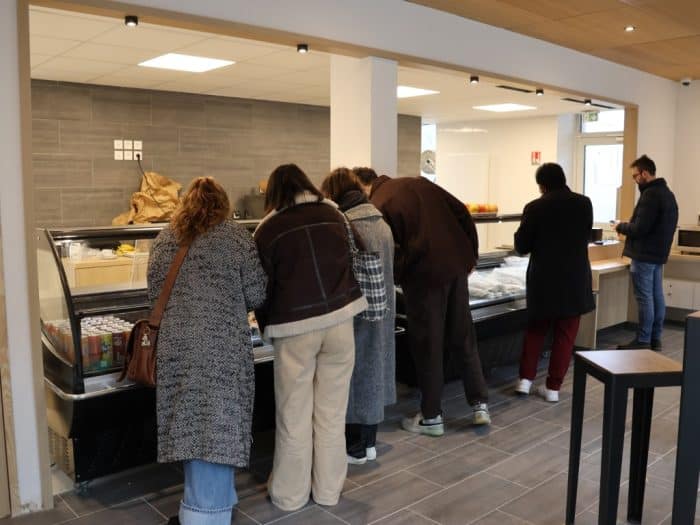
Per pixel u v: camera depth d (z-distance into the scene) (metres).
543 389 3.93
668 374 2.03
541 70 4.72
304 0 3.19
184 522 2.31
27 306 2.46
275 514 2.52
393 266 3.09
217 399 2.21
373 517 2.49
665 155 6.40
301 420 2.52
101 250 3.13
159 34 4.13
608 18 4.13
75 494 2.69
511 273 4.47
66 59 4.96
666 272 5.98
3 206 2.38
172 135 6.76
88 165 6.22
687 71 5.93
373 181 3.35
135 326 2.33
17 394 2.47
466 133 9.92
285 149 7.72
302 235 2.44
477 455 3.07
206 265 2.25
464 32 4.07
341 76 3.74
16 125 2.38
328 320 2.44
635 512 2.44
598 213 8.83
